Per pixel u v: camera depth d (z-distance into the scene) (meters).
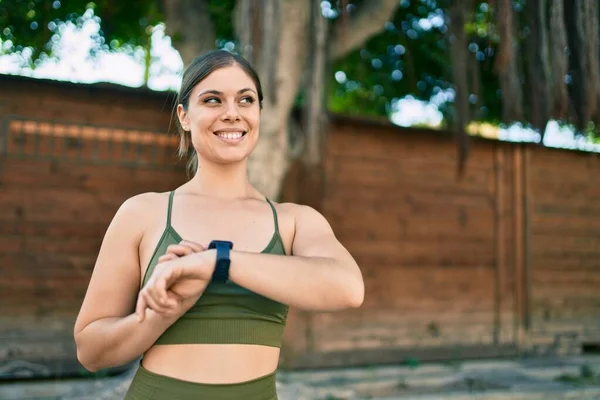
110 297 1.39
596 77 4.79
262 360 1.38
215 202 1.48
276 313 1.40
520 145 8.61
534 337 8.66
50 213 6.27
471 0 5.61
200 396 1.31
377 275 7.67
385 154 7.75
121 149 6.53
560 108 4.77
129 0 7.83
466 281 8.25
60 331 6.27
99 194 6.45
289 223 1.51
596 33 4.83
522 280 8.64
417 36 8.38
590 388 6.86
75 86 6.21
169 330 1.34
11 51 7.86
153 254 1.39
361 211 7.58
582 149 8.93
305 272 1.29
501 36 4.69
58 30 7.75
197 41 6.20
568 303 8.96
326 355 7.35
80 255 6.37
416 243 7.93
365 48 8.68
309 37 4.94
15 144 6.13
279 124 5.27
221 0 7.50
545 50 4.86
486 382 7.04
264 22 4.72
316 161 5.25
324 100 5.17
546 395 6.62
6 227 6.11
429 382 6.95
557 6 4.76
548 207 8.89
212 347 1.33
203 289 1.26
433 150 8.05
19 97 6.14
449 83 8.20
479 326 8.30
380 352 7.65
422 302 7.94
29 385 5.89
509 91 4.85
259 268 1.26
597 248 9.24
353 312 7.54
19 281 6.15
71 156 6.34
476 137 8.12
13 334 6.09
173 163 6.73
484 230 8.41
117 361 1.35
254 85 1.50
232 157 1.47
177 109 1.58
